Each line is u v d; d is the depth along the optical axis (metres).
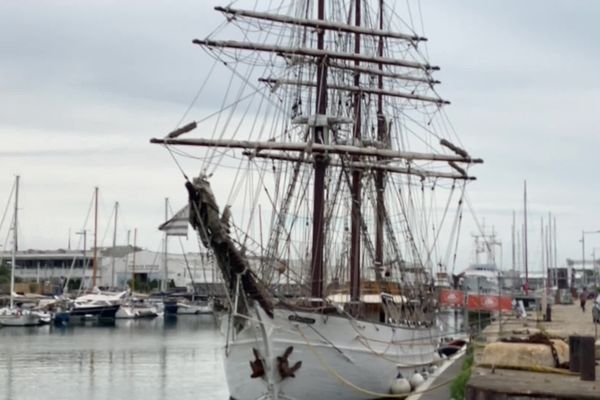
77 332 126.44
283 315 41.69
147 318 164.12
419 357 56.56
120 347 98.88
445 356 67.81
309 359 42.75
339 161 57.72
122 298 163.62
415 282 62.81
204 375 71.12
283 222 55.97
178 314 171.50
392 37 62.81
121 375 71.00
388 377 49.12
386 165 64.81
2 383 65.62
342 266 59.81
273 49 54.88
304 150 50.75
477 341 46.78
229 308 42.88
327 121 52.84
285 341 41.88
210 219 40.03
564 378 22.52
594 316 63.28
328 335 43.47
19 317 136.38
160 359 84.88
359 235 57.12
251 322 41.66
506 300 76.06
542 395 18.02
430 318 62.94
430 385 41.47
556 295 125.75
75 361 82.56
